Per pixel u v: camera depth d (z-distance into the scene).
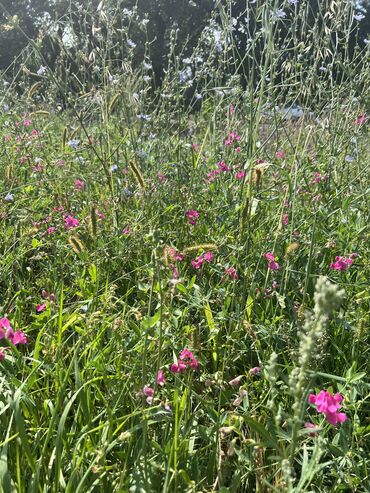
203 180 1.15
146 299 0.78
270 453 0.57
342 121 1.23
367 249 0.92
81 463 0.50
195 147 1.34
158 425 0.58
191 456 0.53
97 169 1.19
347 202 0.98
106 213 1.01
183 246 0.92
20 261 0.91
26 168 1.21
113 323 0.63
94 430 0.50
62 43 1.31
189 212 0.94
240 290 0.77
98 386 0.62
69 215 1.01
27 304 0.81
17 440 0.49
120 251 0.85
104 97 1.20
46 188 1.07
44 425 0.54
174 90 1.44
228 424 0.54
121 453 0.52
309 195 1.07
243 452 0.53
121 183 1.10
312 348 0.39
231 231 0.86
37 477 0.45
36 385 0.60
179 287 0.66
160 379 0.56
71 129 1.51
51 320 0.65
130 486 0.50
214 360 0.66
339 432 0.55
